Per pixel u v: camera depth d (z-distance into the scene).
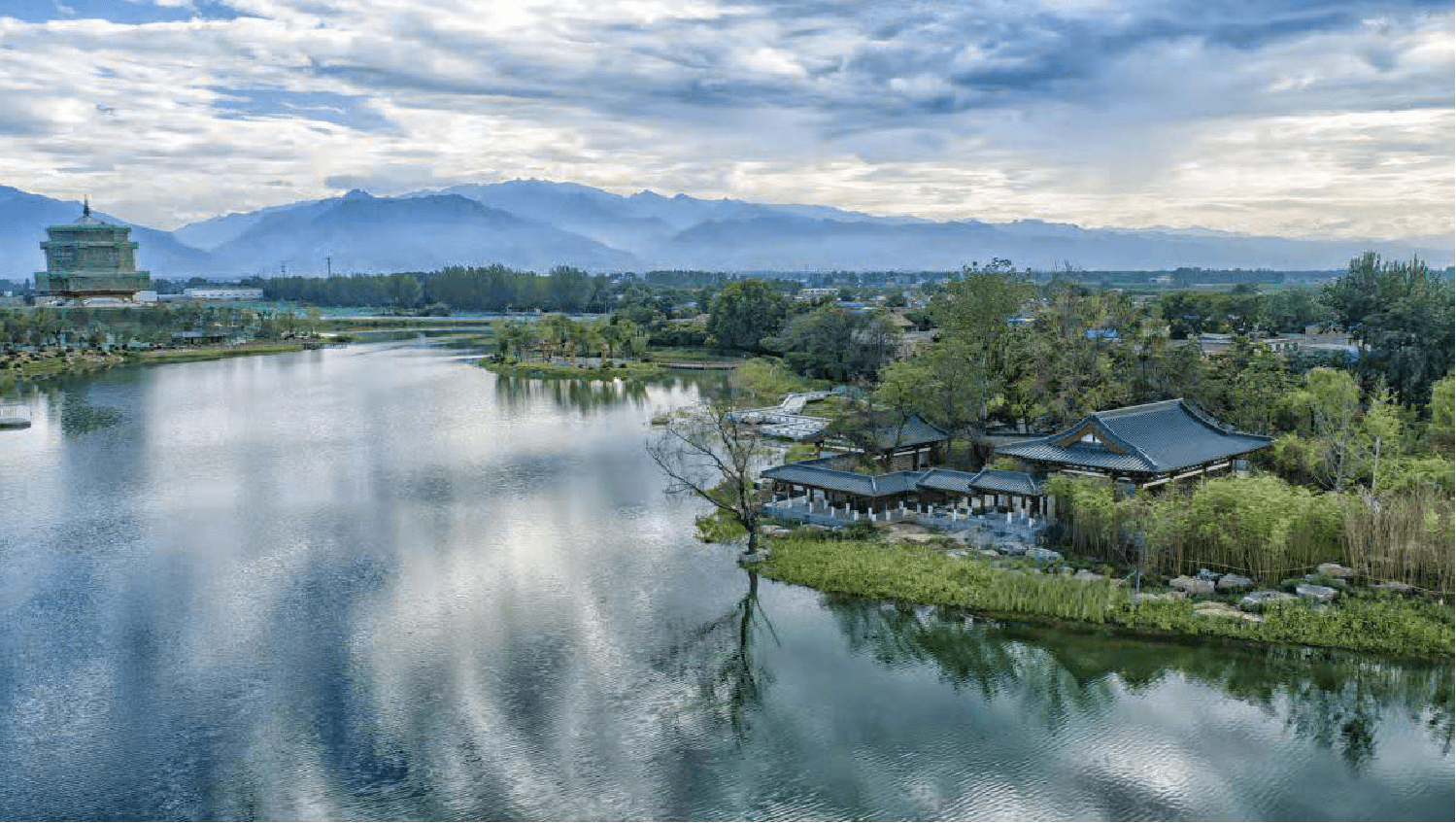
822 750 46.81
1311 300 177.25
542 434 133.62
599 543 80.00
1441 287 115.38
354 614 64.38
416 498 96.06
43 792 43.88
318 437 131.50
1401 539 62.66
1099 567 67.88
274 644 59.47
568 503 93.69
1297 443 81.44
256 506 93.06
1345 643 55.31
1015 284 122.75
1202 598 62.31
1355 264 120.75
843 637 59.97
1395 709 49.53
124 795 43.59
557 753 46.72
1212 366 104.56
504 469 109.81
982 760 45.75
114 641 60.06
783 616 63.53
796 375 187.50
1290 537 65.38
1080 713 49.97
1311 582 62.47
